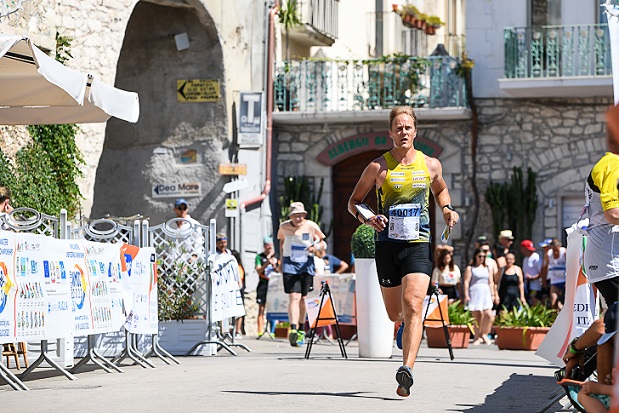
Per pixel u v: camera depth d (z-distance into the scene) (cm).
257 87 3609
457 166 3678
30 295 1312
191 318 2072
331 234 3766
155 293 1727
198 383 1352
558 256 2978
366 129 3747
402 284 1156
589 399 695
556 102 3619
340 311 2759
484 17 3666
